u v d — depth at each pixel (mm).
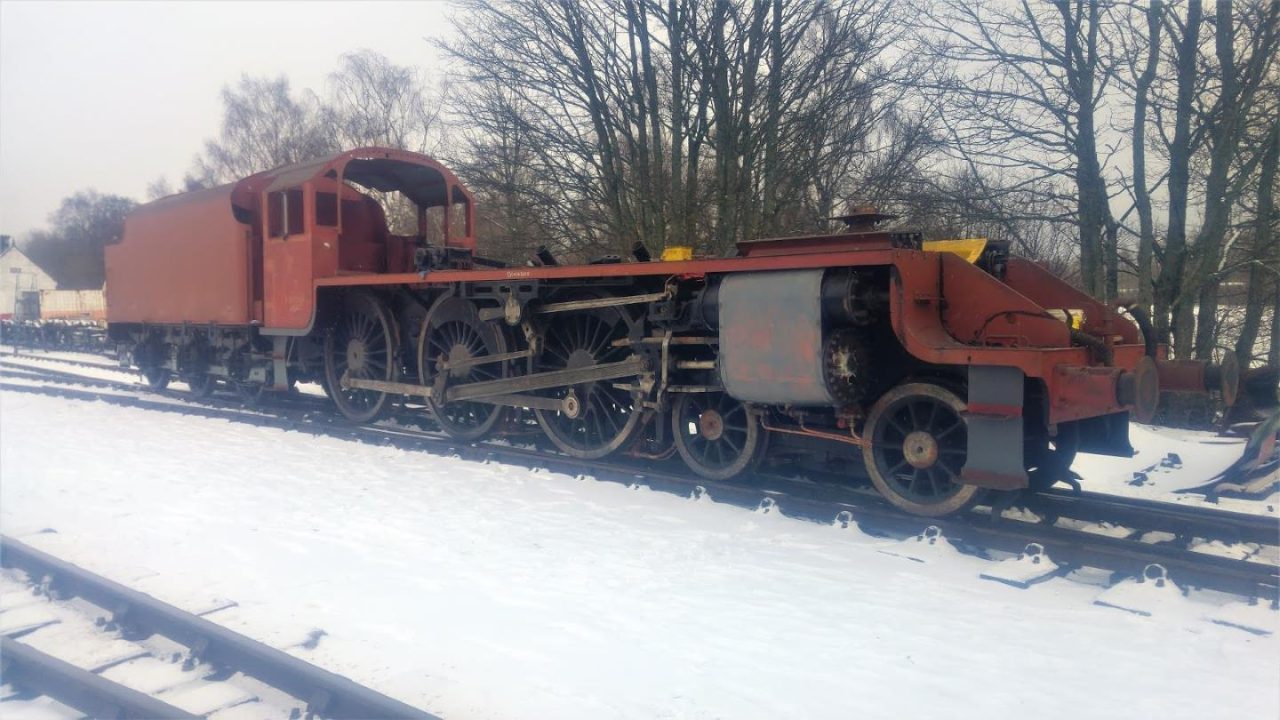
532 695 3697
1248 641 4359
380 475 8164
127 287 15461
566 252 17812
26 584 5281
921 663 4090
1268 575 5090
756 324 6684
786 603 4859
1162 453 9922
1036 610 4781
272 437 10344
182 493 7414
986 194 15953
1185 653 4223
